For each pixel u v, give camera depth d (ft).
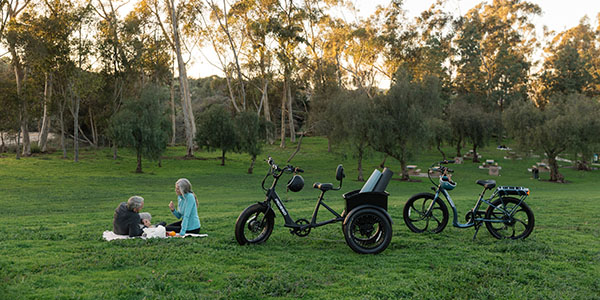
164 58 205.87
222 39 203.72
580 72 269.85
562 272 18.69
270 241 23.18
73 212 54.44
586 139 129.59
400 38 211.20
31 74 172.86
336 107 135.74
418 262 19.77
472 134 192.34
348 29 213.05
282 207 22.24
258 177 138.31
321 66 210.59
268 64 212.64
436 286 16.66
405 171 135.64
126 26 173.37
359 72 221.05
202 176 137.39
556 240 24.67
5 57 165.07
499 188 24.31
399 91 127.75
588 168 171.73
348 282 16.78
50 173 127.65
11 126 167.94
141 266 17.98
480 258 20.47
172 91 249.75
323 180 134.00
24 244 22.02
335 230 26.55
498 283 17.34
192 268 17.78
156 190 99.86
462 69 271.49
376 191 21.49
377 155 139.95
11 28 152.15
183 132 289.12
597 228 29.32
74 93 160.45
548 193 84.89
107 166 152.97
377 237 22.11
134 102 141.38
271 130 157.89
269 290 15.74
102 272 16.99
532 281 17.60
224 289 15.56
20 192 85.81
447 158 206.28
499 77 272.10
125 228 24.13
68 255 19.58
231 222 32.14
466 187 118.62
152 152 140.56
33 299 13.92
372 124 127.65
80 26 156.56
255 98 282.15
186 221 24.32
